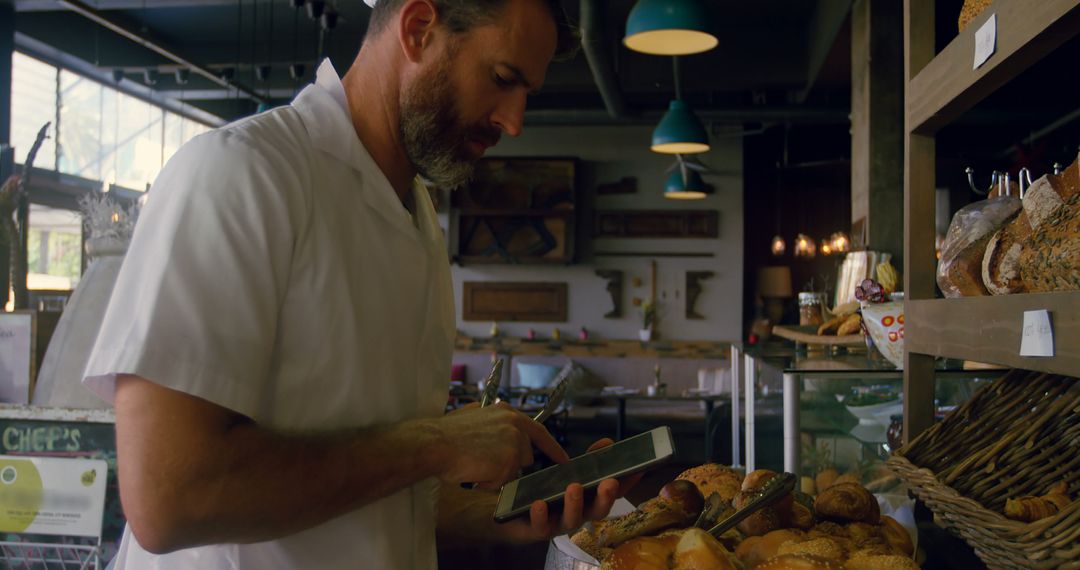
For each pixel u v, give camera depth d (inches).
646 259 396.8
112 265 74.8
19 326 77.9
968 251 48.9
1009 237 45.7
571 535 41.3
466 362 395.9
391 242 39.4
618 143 400.8
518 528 41.8
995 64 41.0
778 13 329.1
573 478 39.3
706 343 391.5
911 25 54.9
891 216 216.2
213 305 31.1
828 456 60.9
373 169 38.4
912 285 54.8
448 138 38.2
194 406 30.2
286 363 35.6
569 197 394.0
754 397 77.4
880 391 61.2
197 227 31.9
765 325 387.9
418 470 33.9
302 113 38.0
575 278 399.2
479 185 397.4
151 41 258.7
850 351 93.7
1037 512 37.4
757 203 442.3
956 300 46.7
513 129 38.2
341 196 37.4
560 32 40.1
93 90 331.3
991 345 42.0
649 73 350.6
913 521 47.3
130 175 350.3
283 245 34.0
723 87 352.5
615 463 39.0
